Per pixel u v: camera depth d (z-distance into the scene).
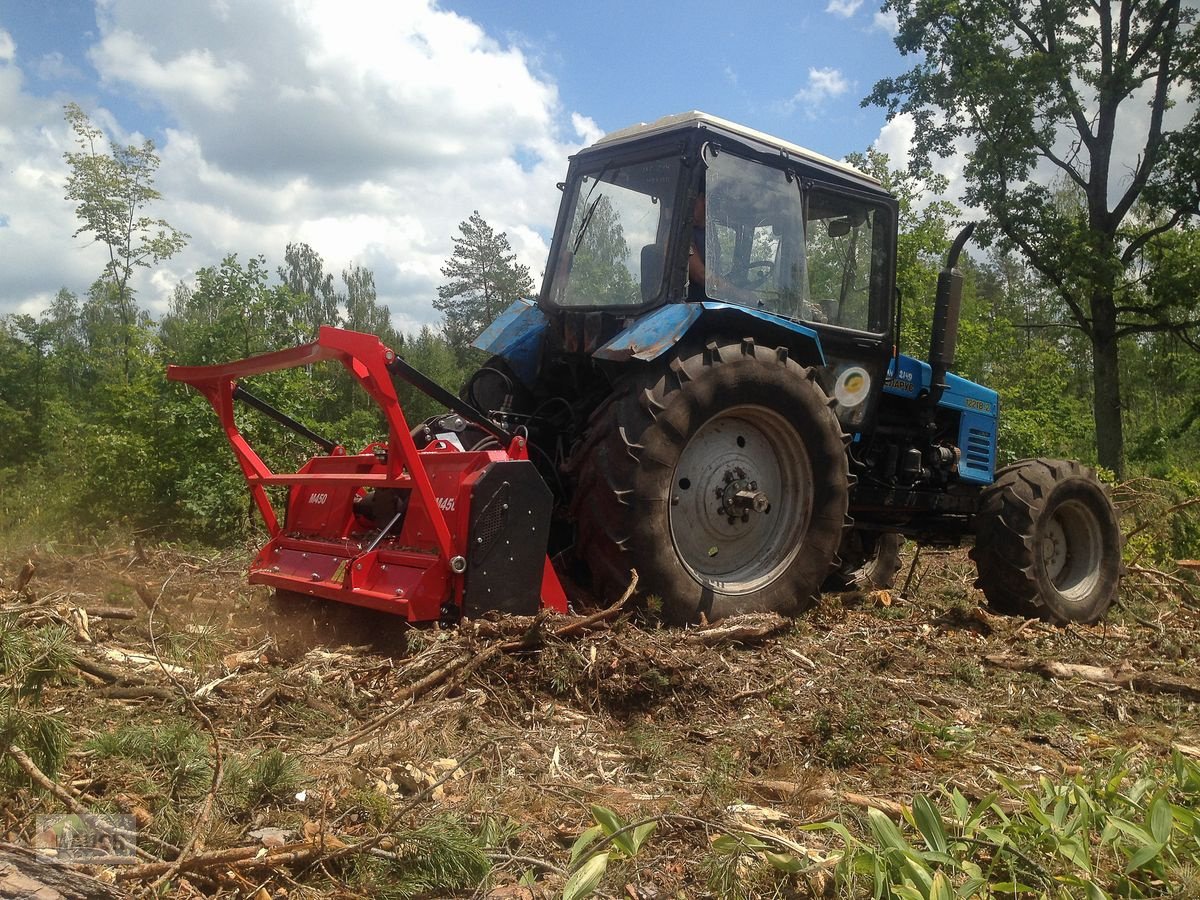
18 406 13.83
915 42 19.22
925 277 17.50
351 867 2.25
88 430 9.35
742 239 4.97
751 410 4.71
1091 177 20.25
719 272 4.84
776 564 4.92
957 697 4.11
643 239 5.05
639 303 5.00
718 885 2.25
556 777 2.91
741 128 5.02
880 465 6.23
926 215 18.77
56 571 5.33
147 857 2.18
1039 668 4.66
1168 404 29.20
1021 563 6.09
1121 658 5.07
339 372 10.94
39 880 1.95
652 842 2.52
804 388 4.82
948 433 6.64
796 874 2.31
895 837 2.30
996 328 20.00
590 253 5.32
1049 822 2.50
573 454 4.54
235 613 4.63
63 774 2.50
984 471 6.74
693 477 4.68
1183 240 19.56
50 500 8.60
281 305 8.71
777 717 3.62
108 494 8.14
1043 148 19.20
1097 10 19.97
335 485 4.68
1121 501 8.70
